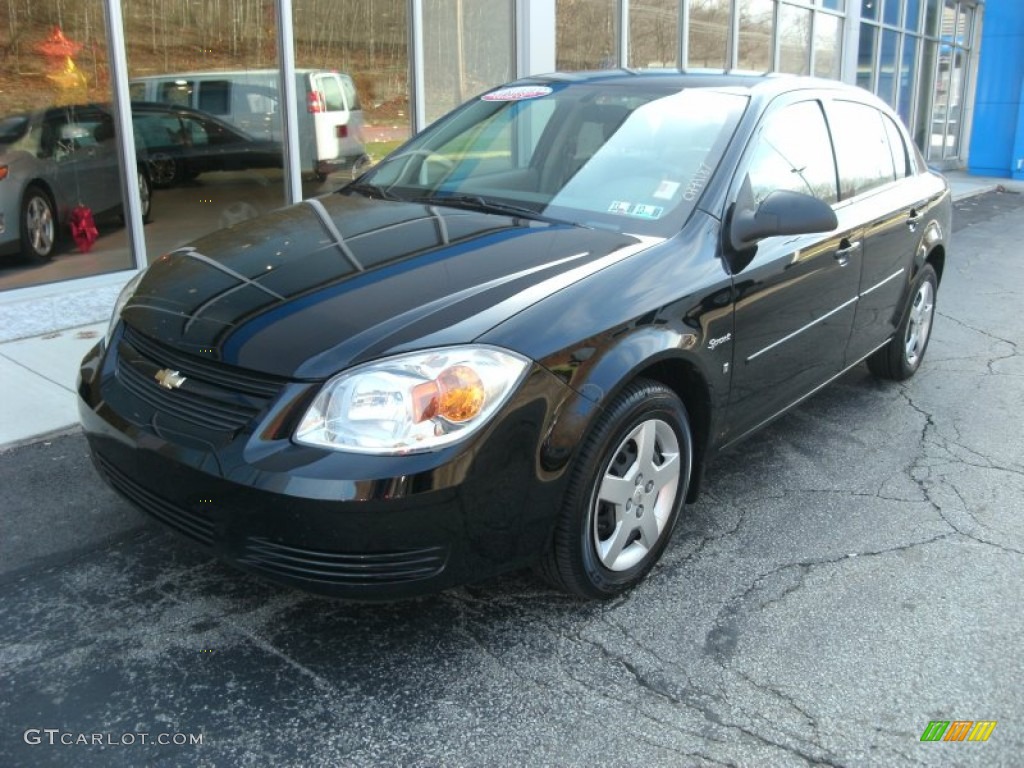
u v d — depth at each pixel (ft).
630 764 7.69
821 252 12.61
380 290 8.93
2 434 13.70
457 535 8.15
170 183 23.35
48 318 19.21
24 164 20.63
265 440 7.96
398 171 13.20
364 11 26.86
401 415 7.88
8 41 20.01
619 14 36.55
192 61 23.16
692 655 9.14
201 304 9.18
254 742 7.79
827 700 8.55
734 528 11.84
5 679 8.45
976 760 7.85
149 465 8.58
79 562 10.47
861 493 13.00
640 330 9.38
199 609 9.64
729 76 13.46
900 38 62.44
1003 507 12.65
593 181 11.64
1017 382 18.30
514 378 8.29
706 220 10.75
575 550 9.17
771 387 12.10
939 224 17.54
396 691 8.48
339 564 7.95
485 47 31.35
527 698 8.45
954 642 9.48
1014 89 62.80
